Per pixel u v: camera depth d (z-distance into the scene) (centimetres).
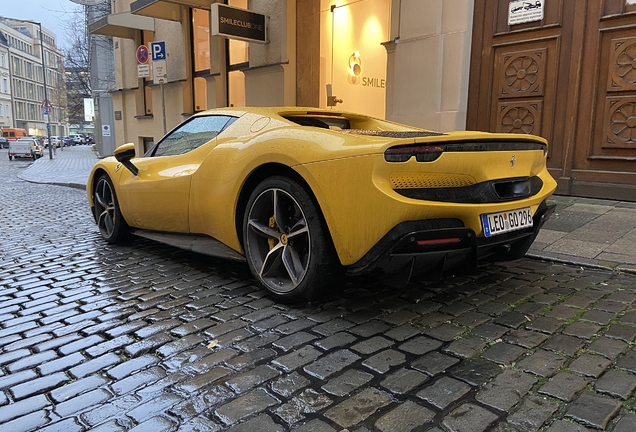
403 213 230
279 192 281
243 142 321
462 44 641
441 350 221
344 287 315
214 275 359
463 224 252
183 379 202
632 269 333
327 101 920
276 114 339
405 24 704
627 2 508
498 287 312
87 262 411
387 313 269
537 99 585
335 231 250
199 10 1111
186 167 368
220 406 180
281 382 196
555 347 221
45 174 1592
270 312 276
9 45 8731
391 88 740
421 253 238
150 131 1349
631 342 224
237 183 306
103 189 486
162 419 173
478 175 257
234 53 1030
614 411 168
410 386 190
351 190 241
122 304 300
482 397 180
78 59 3509
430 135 262
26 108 9331
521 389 185
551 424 162
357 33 1027
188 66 1160
